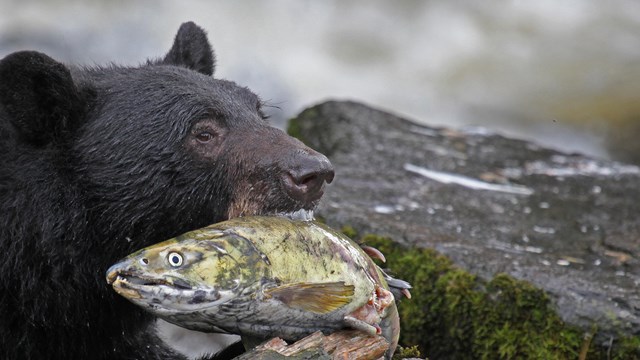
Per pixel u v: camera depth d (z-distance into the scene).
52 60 14.69
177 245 11.79
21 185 14.83
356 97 41.00
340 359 12.07
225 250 11.87
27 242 14.85
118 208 14.95
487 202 22.47
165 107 15.32
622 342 17.28
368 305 12.62
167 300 11.70
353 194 22.12
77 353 15.77
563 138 40.59
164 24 42.81
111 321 15.81
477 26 46.56
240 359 11.88
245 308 11.93
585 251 20.02
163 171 15.09
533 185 23.95
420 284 18.94
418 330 18.92
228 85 16.42
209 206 15.26
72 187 14.93
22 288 14.99
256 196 14.82
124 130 15.10
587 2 49.09
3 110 14.93
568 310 17.73
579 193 23.55
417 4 47.06
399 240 19.61
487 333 18.28
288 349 11.98
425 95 42.12
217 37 42.41
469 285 18.53
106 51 40.47
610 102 42.50
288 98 39.78
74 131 15.10
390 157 24.72
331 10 45.69
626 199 23.28
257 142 15.13
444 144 26.14
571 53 45.94
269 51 42.50
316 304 11.91
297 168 14.42
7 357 15.30
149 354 17.42
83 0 43.44
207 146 15.32
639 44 46.84
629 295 17.78
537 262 18.97
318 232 12.56
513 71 44.25
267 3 45.38
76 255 15.00
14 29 40.97
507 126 41.19
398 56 44.00
